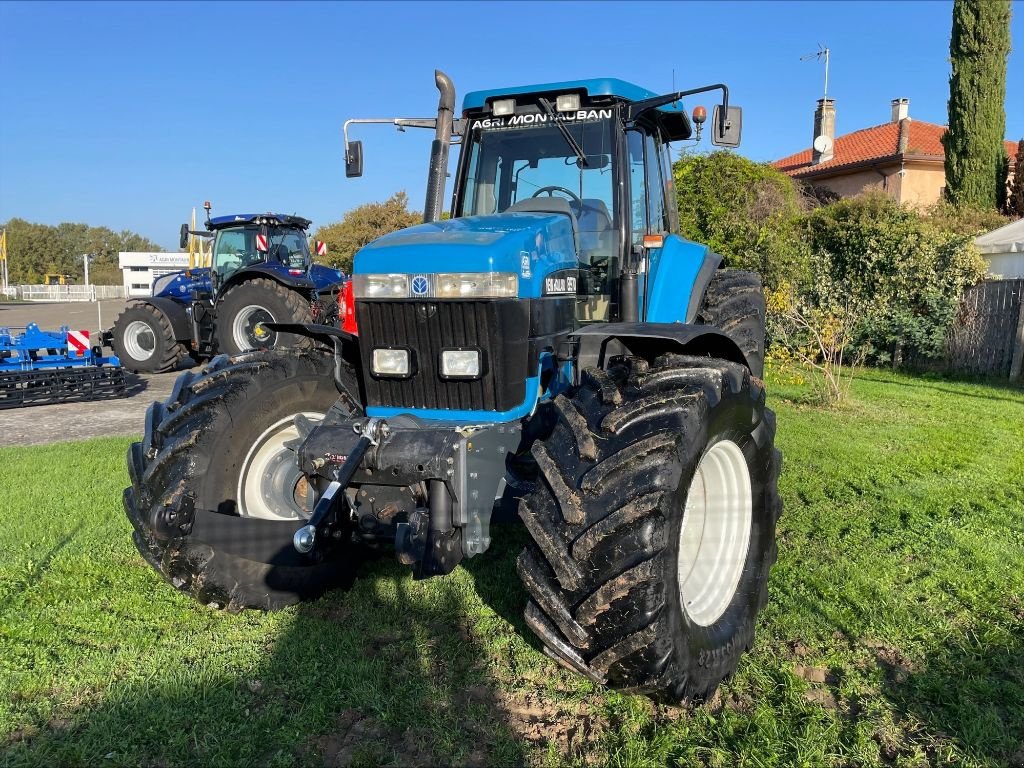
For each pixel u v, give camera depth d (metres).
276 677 2.89
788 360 9.95
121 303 47.25
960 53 18.88
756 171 13.38
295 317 11.01
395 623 3.33
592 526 2.39
